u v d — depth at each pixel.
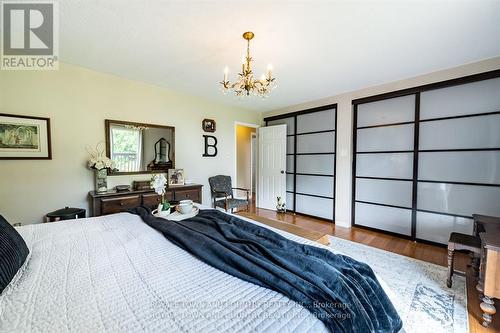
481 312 1.53
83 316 0.64
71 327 0.60
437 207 2.71
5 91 2.18
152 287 0.80
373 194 3.29
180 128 3.54
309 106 3.99
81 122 2.61
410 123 2.90
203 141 3.87
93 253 1.07
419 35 1.87
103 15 1.64
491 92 2.34
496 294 1.35
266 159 4.70
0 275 0.75
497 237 1.49
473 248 1.72
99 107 2.73
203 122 3.84
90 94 2.66
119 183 2.92
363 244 2.78
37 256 1.03
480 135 2.41
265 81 2.18
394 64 2.45
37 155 2.35
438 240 2.71
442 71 2.58
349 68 2.56
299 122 4.25
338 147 3.57
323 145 3.86
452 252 1.80
